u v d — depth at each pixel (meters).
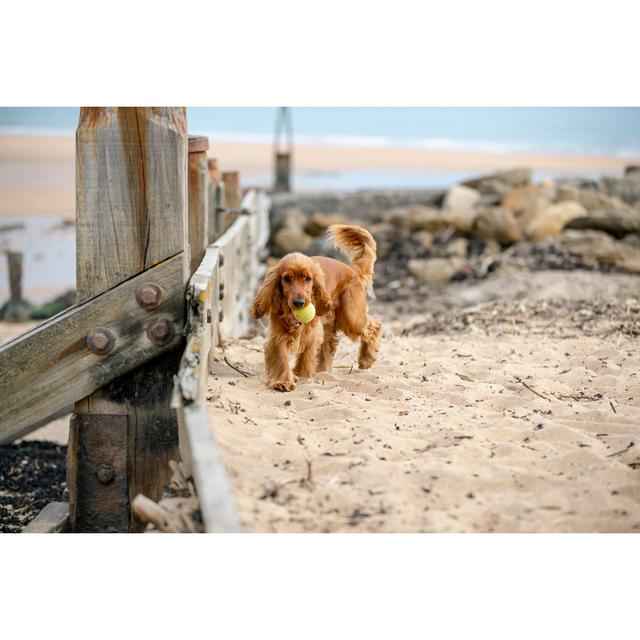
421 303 6.61
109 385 3.09
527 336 4.29
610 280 6.11
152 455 3.11
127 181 3.01
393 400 3.33
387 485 2.63
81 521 3.12
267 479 2.64
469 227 8.89
